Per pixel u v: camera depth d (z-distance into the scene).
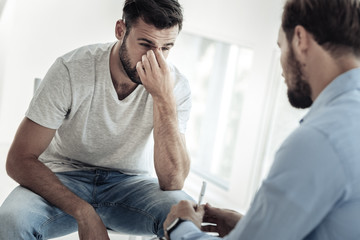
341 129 0.79
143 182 1.63
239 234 0.85
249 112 3.12
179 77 1.66
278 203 0.79
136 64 1.48
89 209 1.37
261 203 0.83
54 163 1.62
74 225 1.46
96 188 1.59
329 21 0.85
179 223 1.08
